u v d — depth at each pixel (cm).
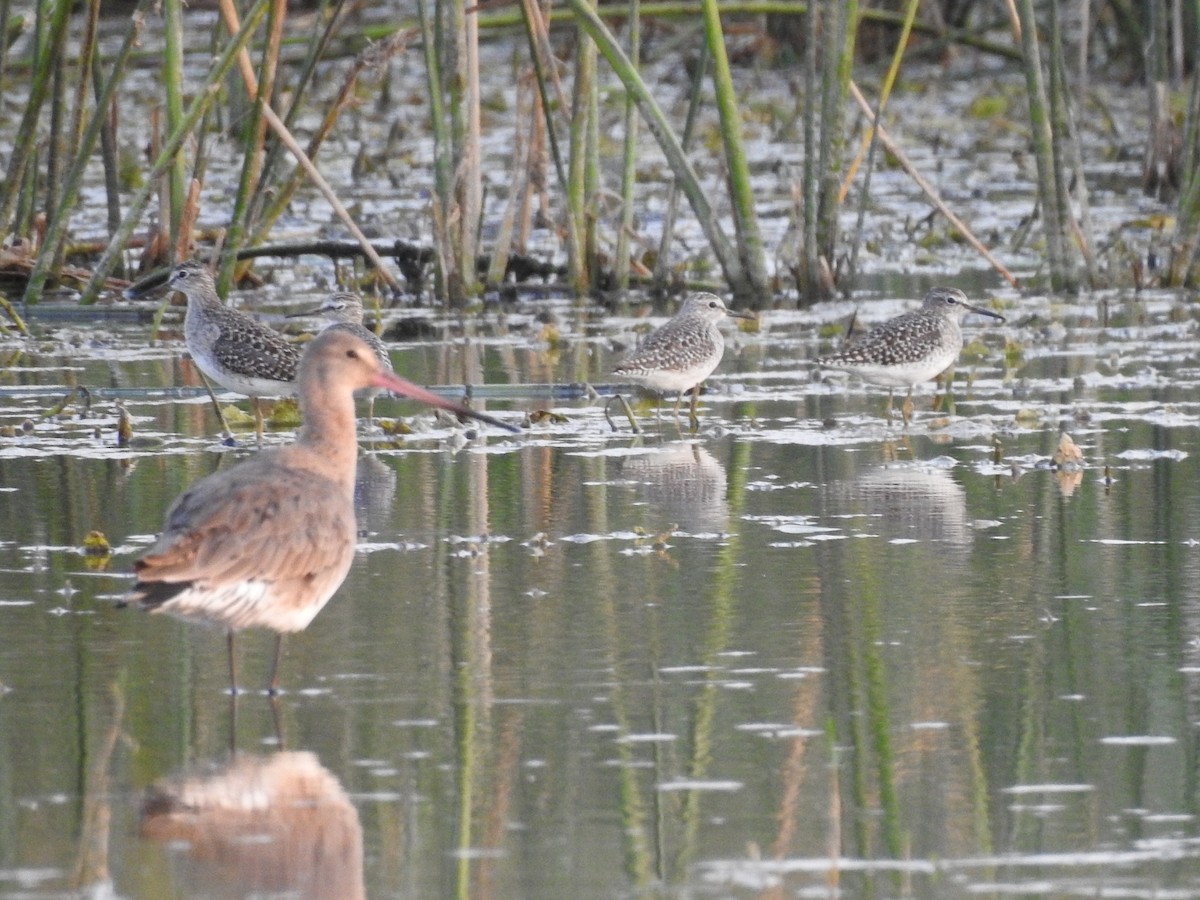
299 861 787
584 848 804
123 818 829
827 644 1064
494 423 1104
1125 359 2011
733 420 1733
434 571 1215
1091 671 1016
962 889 770
